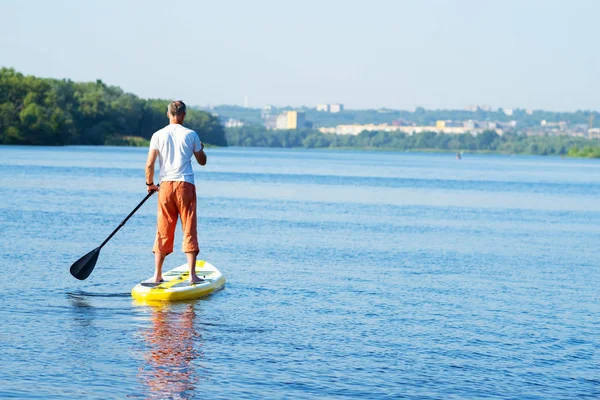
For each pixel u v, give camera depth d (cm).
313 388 761
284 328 990
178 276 1270
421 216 3009
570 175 9331
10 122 12638
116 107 15362
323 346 912
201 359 841
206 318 1030
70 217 2378
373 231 2314
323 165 10112
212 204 3228
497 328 1035
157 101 17912
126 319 1011
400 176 7412
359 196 4162
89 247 1694
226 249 1758
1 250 1580
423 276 1462
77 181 4422
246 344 908
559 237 2366
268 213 2834
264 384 766
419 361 866
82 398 712
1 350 847
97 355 843
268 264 1539
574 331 1034
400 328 1014
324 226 2405
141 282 1198
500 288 1359
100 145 14750
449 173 8900
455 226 2620
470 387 782
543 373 837
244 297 1181
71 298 1127
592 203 4300
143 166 6781
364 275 1443
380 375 810
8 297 1116
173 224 1194
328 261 1614
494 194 4925
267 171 7412
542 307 1193
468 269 1585
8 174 4866
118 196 3409
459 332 1005
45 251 1594
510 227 2669
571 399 758
